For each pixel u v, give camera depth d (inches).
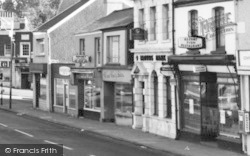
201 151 862.5
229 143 871.7
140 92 1206.9
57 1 3011.8
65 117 1546.5
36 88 1913.1
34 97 1915.6
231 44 856.3
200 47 925.8
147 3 1146.0
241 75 829.8
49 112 1732.3
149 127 1149.1
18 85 3048.7
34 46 1870.1
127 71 1248.2
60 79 1706.4
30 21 3004.4
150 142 984.3
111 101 1395.2
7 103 2124.8
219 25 903.1
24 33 2928.2
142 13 1184.8
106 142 1012.5
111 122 1386.6
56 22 1761.8
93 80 1456.7
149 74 1141.1
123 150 896.3
